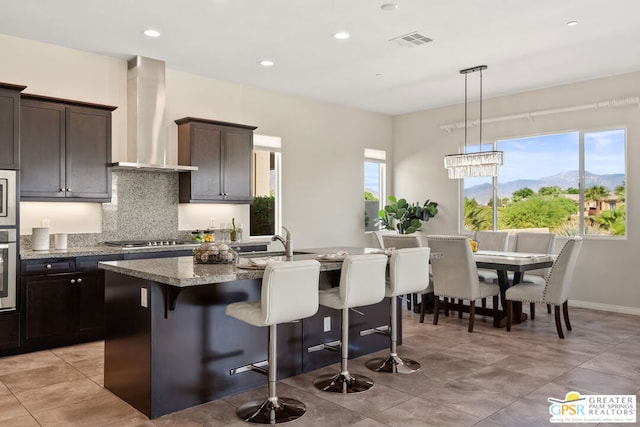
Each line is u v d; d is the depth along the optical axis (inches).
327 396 124.2
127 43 187.9
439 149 305.4
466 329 198.7
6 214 161.0
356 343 159.8
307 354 144.6
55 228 192.7
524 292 190.4
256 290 133.6
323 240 288.4
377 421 109.0
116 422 108.9
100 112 192.2
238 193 234.8
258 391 128.6
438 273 202.4
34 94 178.5
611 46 191.3
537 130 259.6
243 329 129.4
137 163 197.2
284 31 175.3
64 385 133.3
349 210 303.9
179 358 116.1
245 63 213.6
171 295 112.7
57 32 176.2
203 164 221.3
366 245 313.9
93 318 179.0
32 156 175.0
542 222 261.4
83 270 176.9
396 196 330.0
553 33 177.3
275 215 268.2
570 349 167.8
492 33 177.3
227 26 170.7
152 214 218.5
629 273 228.4
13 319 162.1
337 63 213.6
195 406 118.3
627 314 226.4
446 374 141.5
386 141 328.5
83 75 196.9
